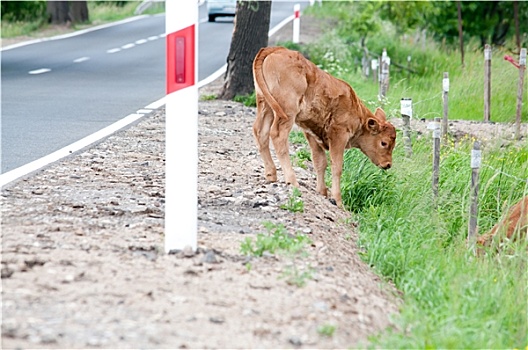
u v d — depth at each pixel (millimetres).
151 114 20844
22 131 17922
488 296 9094
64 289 7852
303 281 8508
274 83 12914
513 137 20094
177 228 9188
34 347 6652
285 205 12047
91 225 10195
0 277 8031
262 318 7621
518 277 10305
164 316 7453
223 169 14570
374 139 13844
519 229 11156
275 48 13078
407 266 10359
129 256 8953
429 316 8523
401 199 13930
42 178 13070
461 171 15391
